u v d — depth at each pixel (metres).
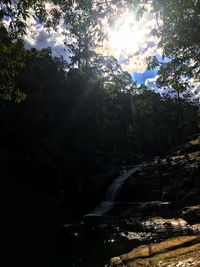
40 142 40.16
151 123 81.06
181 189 29.30
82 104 51.22
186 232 18.30
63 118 48.91
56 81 50.38
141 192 35.44
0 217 22.86
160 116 83.06
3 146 35.31
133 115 75.94
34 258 14.27
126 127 75.12
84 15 9.70
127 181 37.97
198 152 38.16
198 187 28.11
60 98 48.91
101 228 23.06
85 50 59.59
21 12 9.48
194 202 26.27
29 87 45.44
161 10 9.52
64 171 37.56
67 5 9.78
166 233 18.77
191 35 12.30
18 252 15.09
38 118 43.53
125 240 17.69
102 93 52.62
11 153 33.16
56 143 43.28
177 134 82.94
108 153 57.97
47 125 45.62
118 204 33.66
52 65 51.12
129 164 54.66
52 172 34.81
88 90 52.06
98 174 42.94
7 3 9.31
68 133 47.78
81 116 50.81
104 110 61.91
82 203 38.16
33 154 35.12
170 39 12.73
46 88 48.19
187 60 13.71
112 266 10.26
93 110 52.84
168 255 9.65
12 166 31.50
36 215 27.17
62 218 29.34
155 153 80.00
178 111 84.44
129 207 31.17
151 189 34.69
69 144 46.66
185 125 83.06
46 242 17.77
